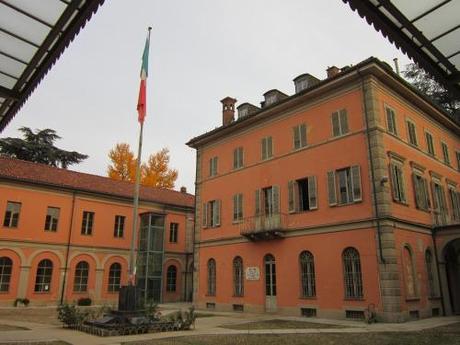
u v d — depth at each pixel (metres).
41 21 7.18
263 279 24.22
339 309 19.77
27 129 47.19
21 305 29.56
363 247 19.38
